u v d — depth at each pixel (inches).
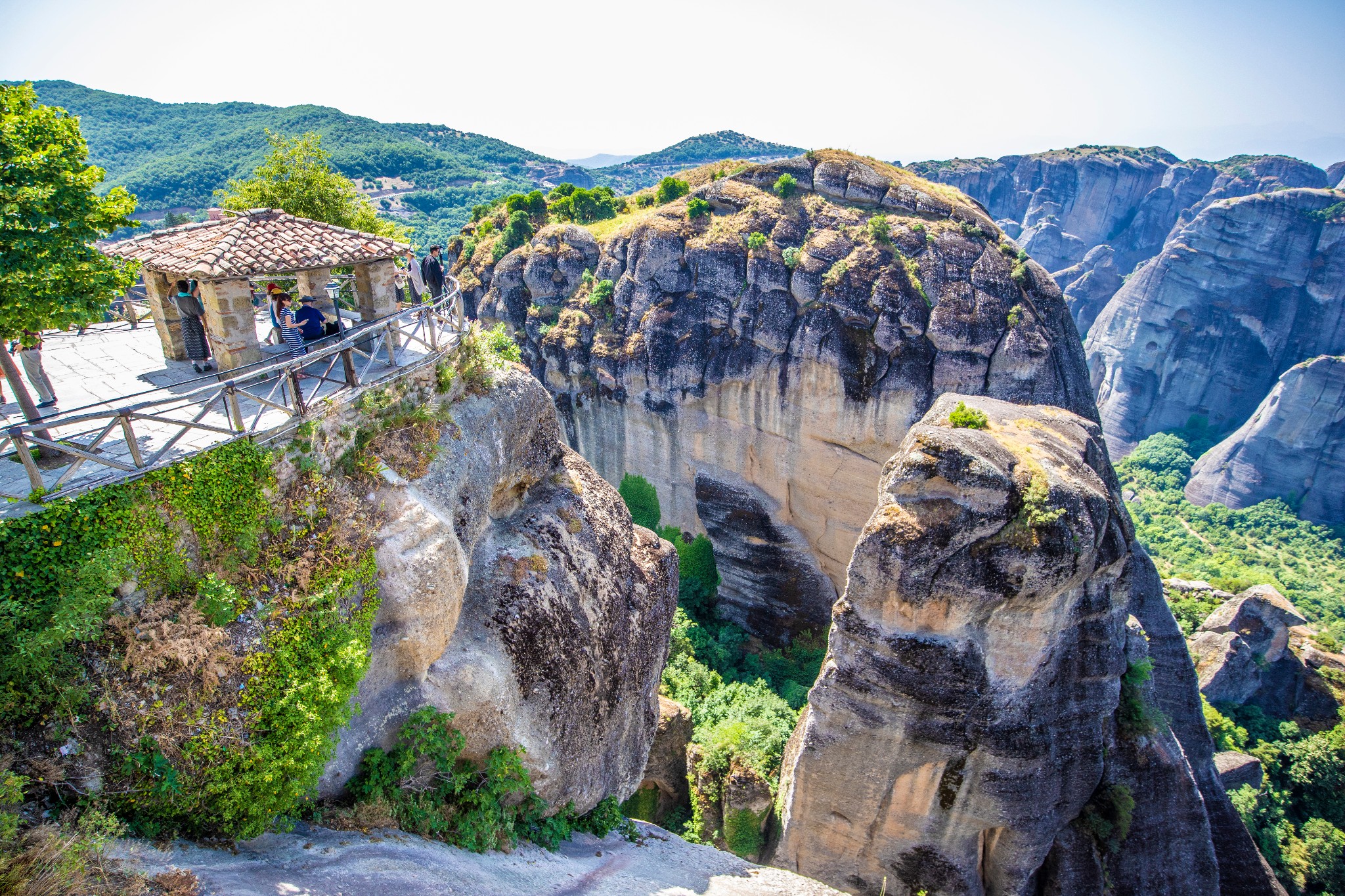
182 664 343.3
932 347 1258.6
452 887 404.2
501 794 518.6
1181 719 1149.1
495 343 727.7
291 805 374.0
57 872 266.2
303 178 925.8
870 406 1285.7
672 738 976.9
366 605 436.1
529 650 538.0
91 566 331.6
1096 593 744.3
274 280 693.3
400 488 473.7
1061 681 754.8
